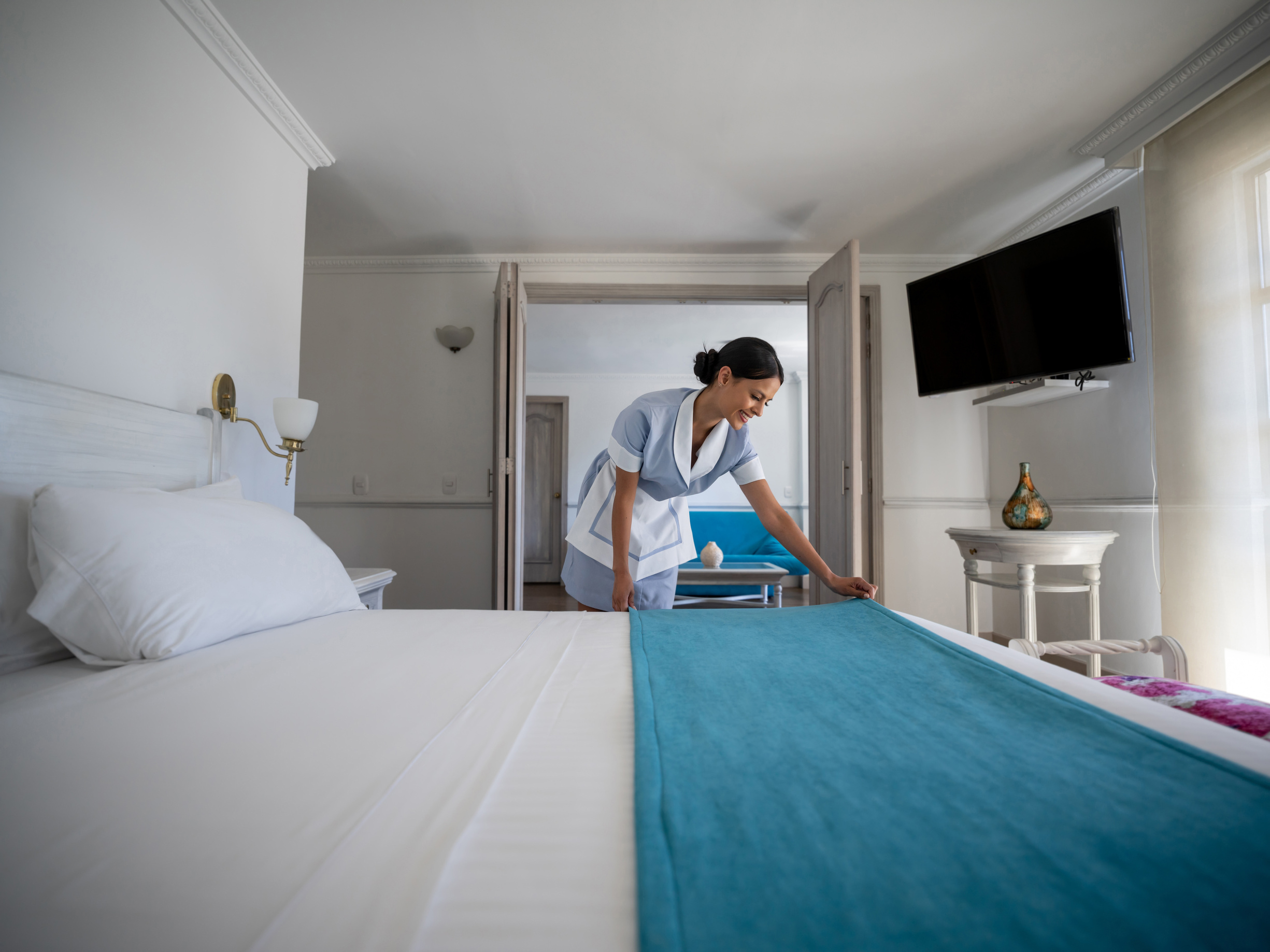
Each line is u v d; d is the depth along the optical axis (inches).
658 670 35.2
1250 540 82.4
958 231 141.1
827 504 137.0
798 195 125.0
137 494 46.0
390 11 77.8
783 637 43.9
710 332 226.1
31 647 41.2
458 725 26.5
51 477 50.6
